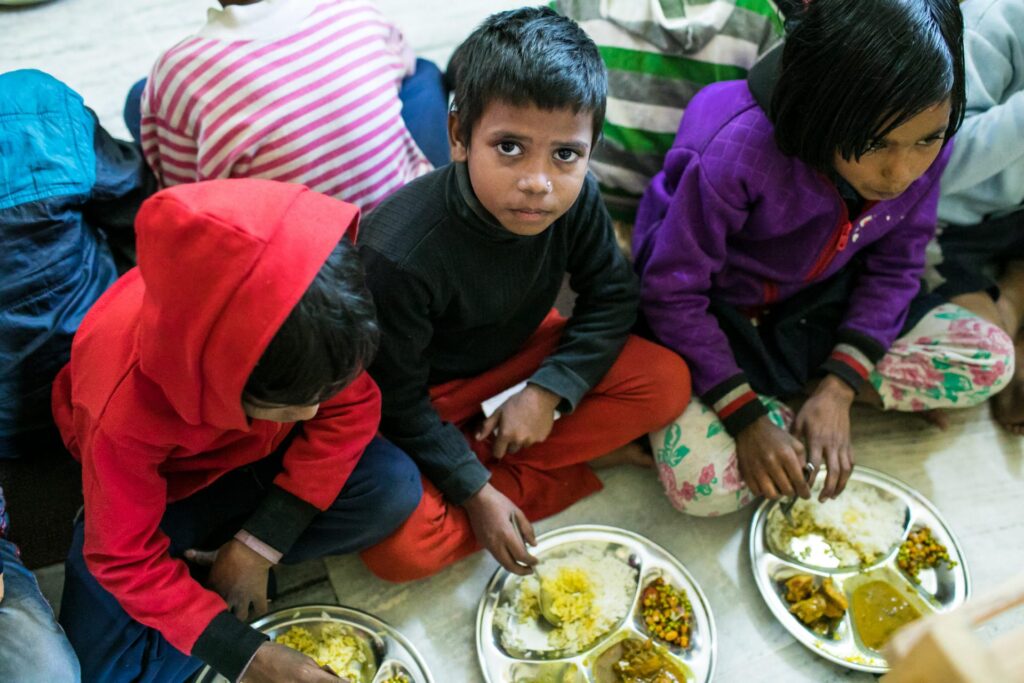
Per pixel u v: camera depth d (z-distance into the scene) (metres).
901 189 1.12
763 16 1.44
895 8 0.99
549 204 0.96
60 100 1.31
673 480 1.34
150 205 0.77
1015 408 1.48
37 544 1.28
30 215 1.21
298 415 0.90
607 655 1.21
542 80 0.89
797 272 1.35
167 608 1.01
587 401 1.34
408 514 1.21
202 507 1.17
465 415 1.35
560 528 1.32
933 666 0.59
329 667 1.11
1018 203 1.48
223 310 0.76
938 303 1.45
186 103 1.26
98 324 0.98
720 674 1.24
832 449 1.33
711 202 1.24
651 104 1.48
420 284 1.08
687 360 1.37
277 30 1.25
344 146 1.30
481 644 1.22
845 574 1.31
